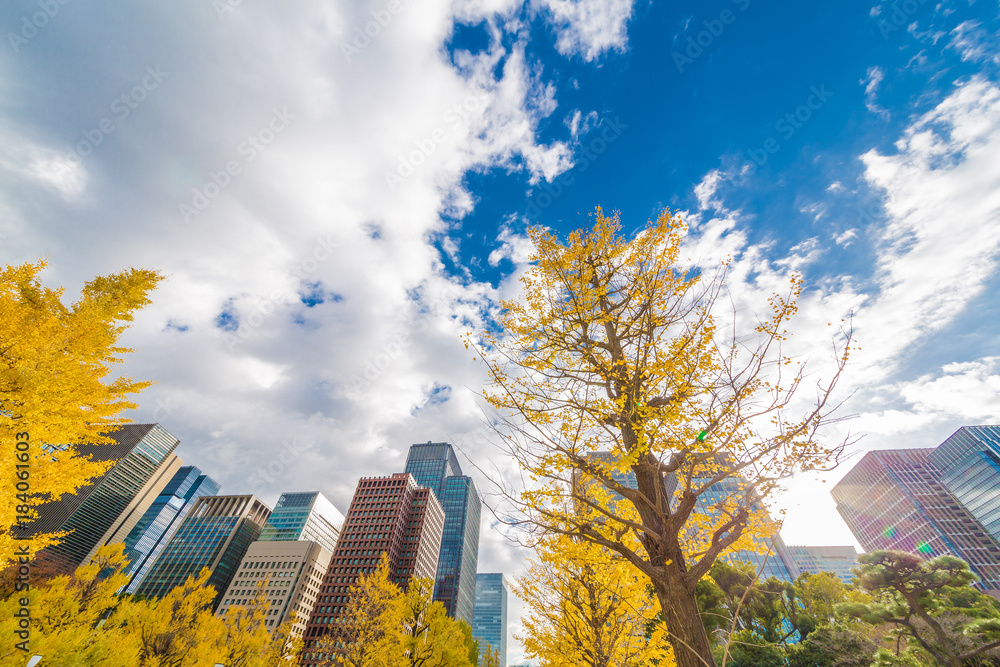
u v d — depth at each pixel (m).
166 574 100.00
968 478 92.62
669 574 4.81
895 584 25.02
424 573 89.94
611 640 8.38
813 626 23.89
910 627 23.41
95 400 8.72
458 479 146.25
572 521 5.36
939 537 88.75
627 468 5.21
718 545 4.90
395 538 85.06
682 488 5.45
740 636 21.94
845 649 20.45
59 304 9.07
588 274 7.14
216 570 100.62
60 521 95.69
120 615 13.02
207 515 118.19
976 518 89.56
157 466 123.94
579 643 8.69
